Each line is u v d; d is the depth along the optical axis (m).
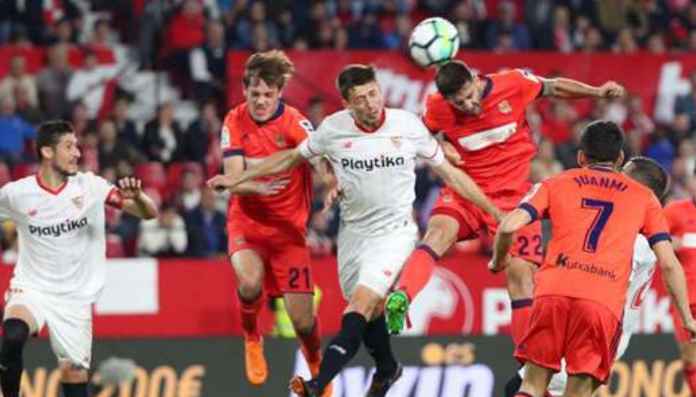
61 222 39.88
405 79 67.81
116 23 74.06
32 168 65.88
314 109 66.50
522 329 40.62
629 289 40.88
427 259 39.34
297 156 39.12
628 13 77.69
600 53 70.44
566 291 35.53
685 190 67.88
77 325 40.28
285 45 71.88
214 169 66.38
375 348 40.88
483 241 62.78
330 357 37.28
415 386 50.59
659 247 35.88
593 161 36.75
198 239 61.72
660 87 71.06
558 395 41.75
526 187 40.88
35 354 48.78
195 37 71.56
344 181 38.62
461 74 39.34
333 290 58.81
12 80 68.00
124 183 39.88
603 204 36.03
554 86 40.97
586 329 35.56
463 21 73.62
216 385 49.84
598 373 35.88
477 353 51.06
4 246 59.06
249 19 72.50
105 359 49.31
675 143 70.00
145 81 70.75
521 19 77.56
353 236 39.19
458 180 38.78
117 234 60.81
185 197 63.75
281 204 41.06
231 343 50.19
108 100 70.19
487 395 50.88
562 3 77.19
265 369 43.06
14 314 39.47
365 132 38.31
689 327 35.94
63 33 71.50
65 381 40.81
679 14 78.81
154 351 49.72
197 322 58.44
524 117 40.97
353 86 37.56
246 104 41.03
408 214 39.19
